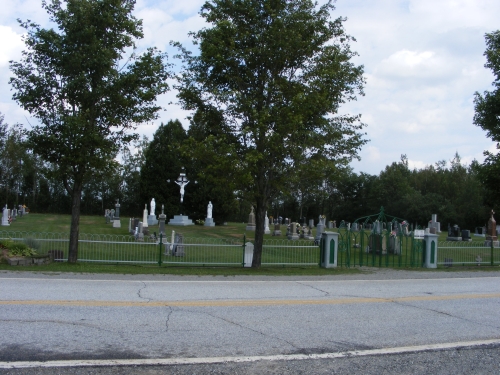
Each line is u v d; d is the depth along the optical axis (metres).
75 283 10.38
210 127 15.32
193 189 45.31
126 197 66.00
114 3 14.16
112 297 8.75
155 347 5.71
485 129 17.38
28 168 56.50
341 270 15.45
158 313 7.50
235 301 8.75
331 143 15.24
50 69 14.17
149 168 45.06
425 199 60.19
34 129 14.06
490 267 18.61
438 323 7.50
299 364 5.29
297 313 7.88
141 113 14.97
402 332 6.83
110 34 14.30
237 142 14.97
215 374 4.89
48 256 14.42
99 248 17.69
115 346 5.68
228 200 45.19
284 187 15.01
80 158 13.70
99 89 14.07
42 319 6.83
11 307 7.53
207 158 14.39
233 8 14.60
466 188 57.94
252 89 14.98
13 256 13.69
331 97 14.87
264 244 18.22
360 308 8.50
